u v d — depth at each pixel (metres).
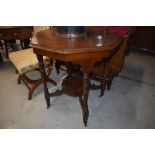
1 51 3.33
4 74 2.57
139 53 3.21
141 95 2.10
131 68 2.71
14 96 2.11
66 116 1.80
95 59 1.33
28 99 2.04
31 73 2.58
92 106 1.93
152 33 2.95
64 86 1.95
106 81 2.08
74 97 2.04
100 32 1.65
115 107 1.92
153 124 1.70
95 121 1.74
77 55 1.26
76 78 2.05
